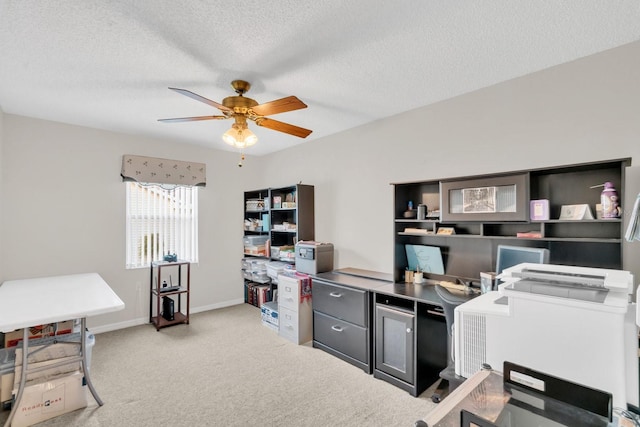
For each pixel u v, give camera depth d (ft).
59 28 5.77
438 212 8.80
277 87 8.46
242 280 16.17
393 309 8.11
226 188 15.70
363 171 11.81
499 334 4.02
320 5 5.21
